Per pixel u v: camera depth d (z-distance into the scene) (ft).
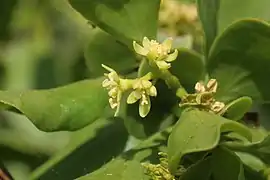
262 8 0.72
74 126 0.59
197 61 0.61
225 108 0.57
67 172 0.65
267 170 0.58
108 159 0.65
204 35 0.62
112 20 0.60
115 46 0.65
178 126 0.53
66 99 0.59
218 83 0.61
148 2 0.60
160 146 0.60
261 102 0.61
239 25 0.58
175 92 0.59
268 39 0.58
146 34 0.61
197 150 0.51
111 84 0.58
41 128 0.57
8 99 0.57
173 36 0.79
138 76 0.59
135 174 0.57
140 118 0.63
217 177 0.57
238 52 0.59
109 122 0.67
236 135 0.57
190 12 0.78
